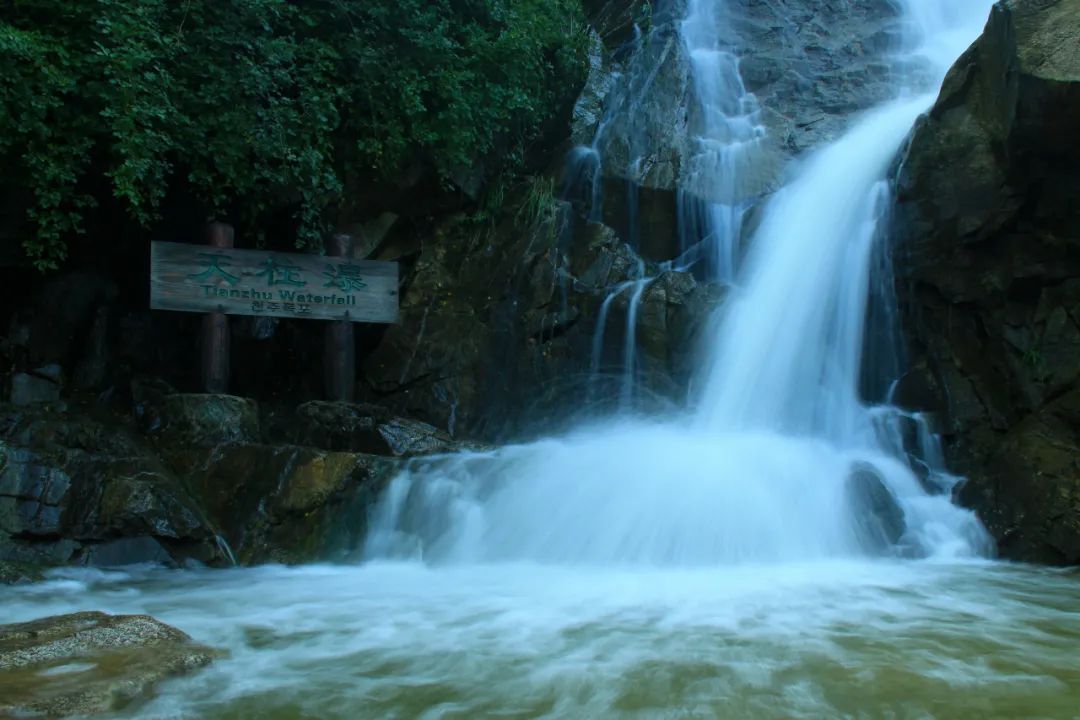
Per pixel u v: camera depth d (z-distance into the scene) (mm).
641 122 12555
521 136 11992
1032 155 7801
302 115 9305
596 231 11070
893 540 7371
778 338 10094
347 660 4312
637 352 10117
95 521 6879
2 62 7387
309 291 9188
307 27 9781
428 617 5207
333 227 10438
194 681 3963
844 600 5594
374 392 10156
